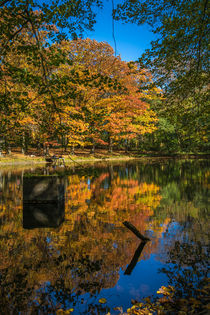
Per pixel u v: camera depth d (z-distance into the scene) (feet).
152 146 145.18
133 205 25.32
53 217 20.52
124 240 15.34
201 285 9.93
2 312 8.53
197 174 54.39
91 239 15.37
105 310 8.51
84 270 11.49
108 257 12.84
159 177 50.31
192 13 17.89
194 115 25.98
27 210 22.81
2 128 21.01
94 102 82.48
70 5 12.88
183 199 28.12
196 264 11.86
